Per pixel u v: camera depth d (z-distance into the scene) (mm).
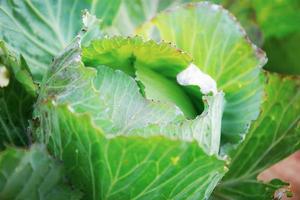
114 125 617
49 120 624
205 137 646
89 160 607
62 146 618
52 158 624
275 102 788
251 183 782
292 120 790
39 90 689
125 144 581
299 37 916
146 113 624
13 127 705
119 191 613
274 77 788
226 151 762
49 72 663
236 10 916
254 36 925
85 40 698
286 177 928
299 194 925
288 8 900
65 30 779
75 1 783
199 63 777
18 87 703
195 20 773
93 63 673
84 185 630
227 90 771
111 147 586
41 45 763
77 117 581
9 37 743
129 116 625
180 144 576
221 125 769
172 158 584
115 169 599
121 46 658
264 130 785
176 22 778
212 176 618
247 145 783
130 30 852
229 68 767
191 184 614
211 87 676
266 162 790
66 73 632
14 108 707
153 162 590
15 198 624
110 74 644
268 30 923
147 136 575
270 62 941
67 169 629
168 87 683
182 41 780
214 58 770
